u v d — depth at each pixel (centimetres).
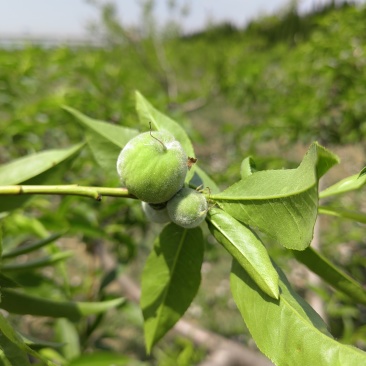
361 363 11
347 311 39
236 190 13
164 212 14
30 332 40
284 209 11
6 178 19
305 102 57
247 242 12
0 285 14
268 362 29
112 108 42
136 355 55
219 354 29
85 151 35
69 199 26
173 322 16
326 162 10
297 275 48
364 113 54
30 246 20
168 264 16
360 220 16
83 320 31
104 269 35
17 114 40
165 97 49
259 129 56
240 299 13
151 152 12
